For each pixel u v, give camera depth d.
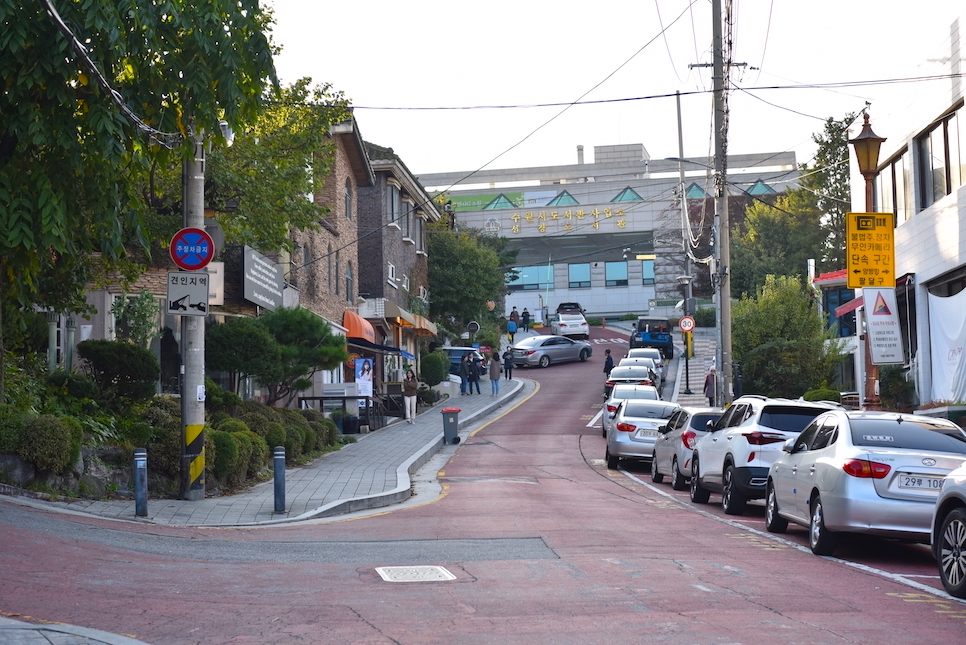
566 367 63.00
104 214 14.14
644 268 96.25
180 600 8.18
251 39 14.45
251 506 15.87
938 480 10.85
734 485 16.03
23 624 6.89
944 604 8.44
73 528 11.93
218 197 23.22
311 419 27.02
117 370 17.92
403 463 23.72
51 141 13.23
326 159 25.72
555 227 92.88
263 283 24.78
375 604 8.10
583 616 7.64
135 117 13.19
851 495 10.96
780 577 9.74
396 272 48.22
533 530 13.34
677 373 54.53
